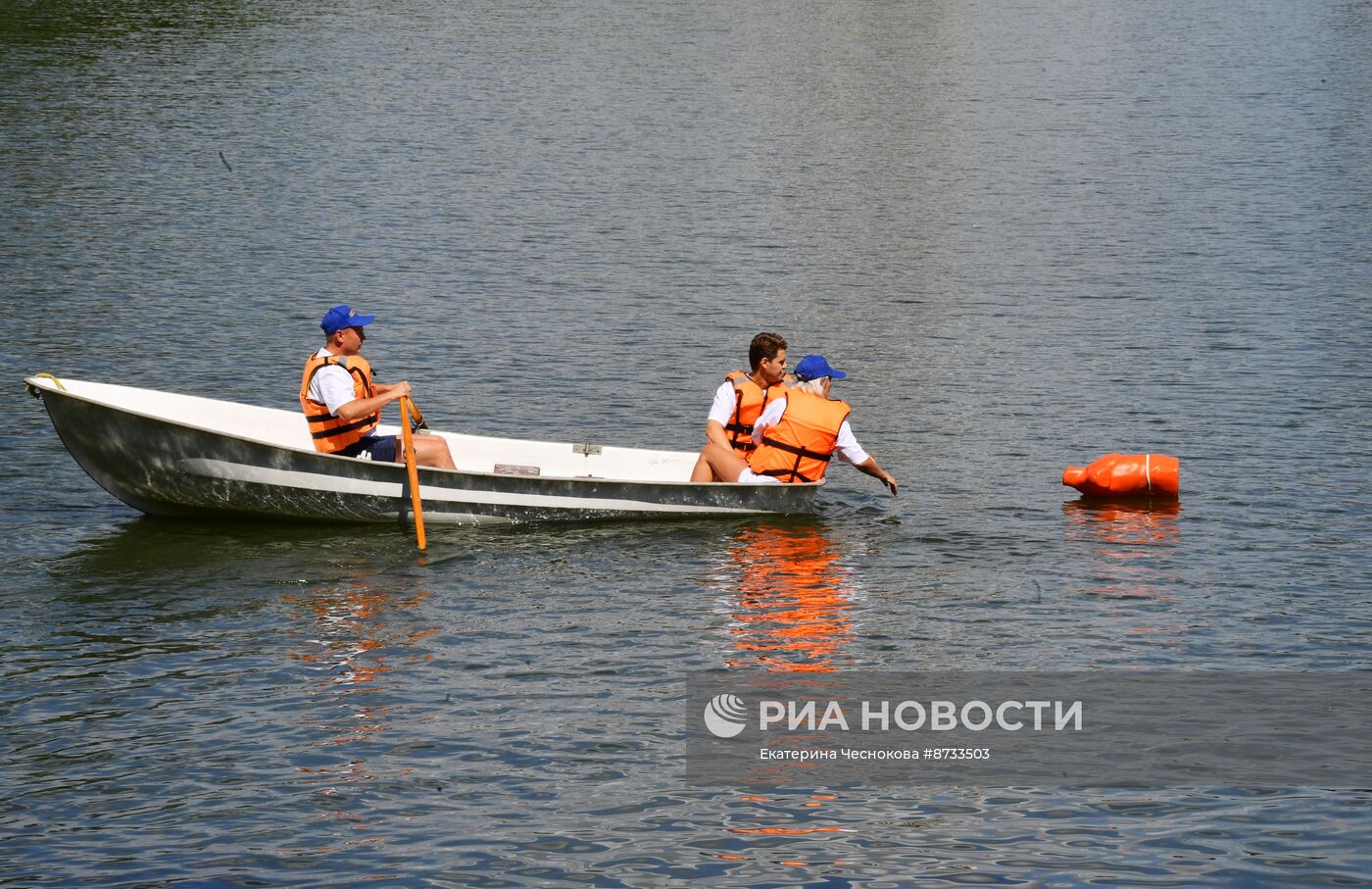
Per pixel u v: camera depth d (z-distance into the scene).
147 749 30.39
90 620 37.12
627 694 33.16
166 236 86.06
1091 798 28.56
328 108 128.88
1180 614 37.94
